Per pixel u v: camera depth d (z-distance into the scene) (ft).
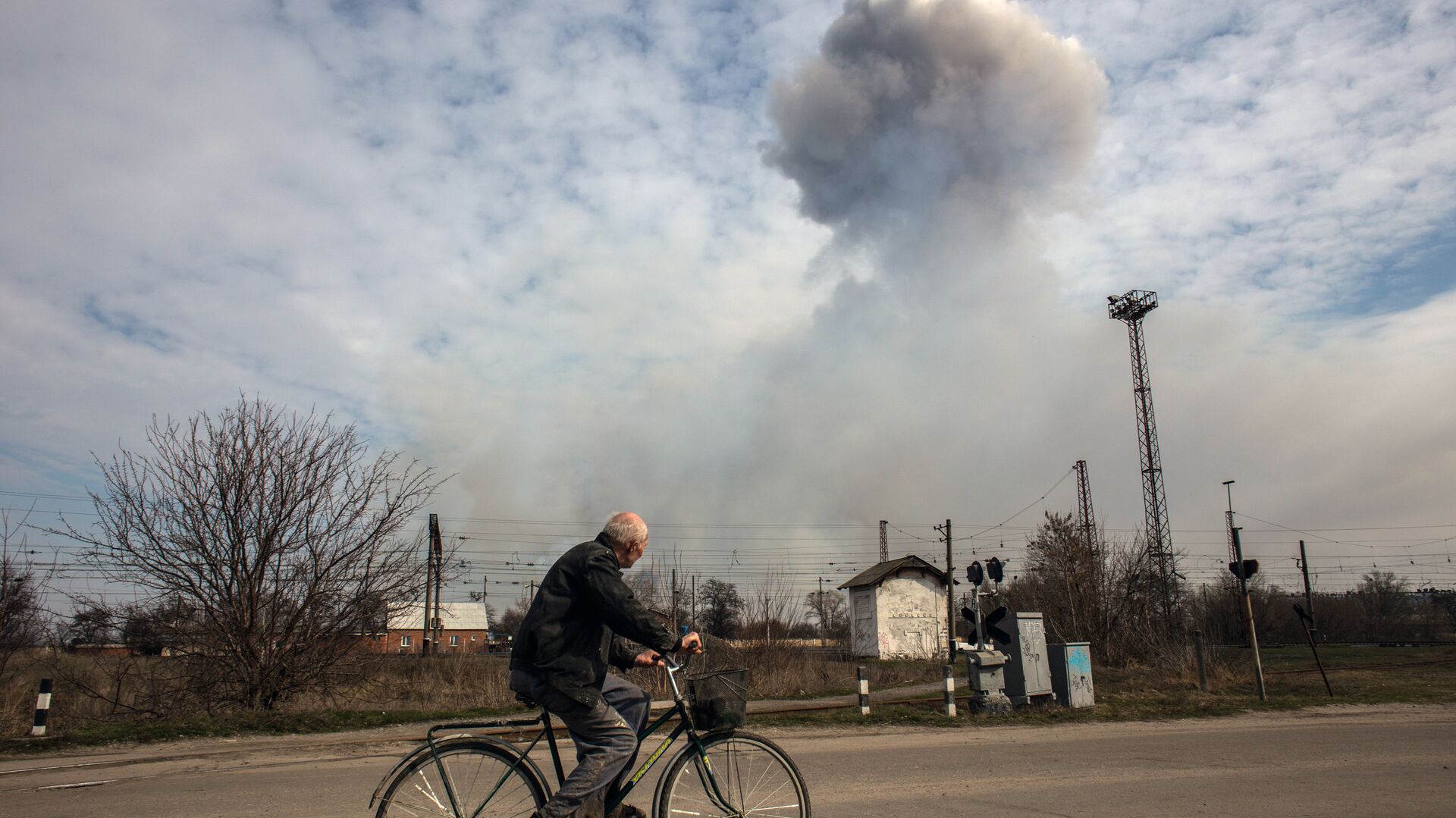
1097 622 79.41
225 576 46.09
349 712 41.63
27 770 28.14
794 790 15.28
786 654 62.80
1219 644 73.77
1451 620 184.44
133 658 46.44
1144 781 24.82
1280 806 21.33
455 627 150.92
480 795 14.07
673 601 60.18
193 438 46.14
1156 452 155.43
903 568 138.31
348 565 47.96
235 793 23.50
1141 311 159.94
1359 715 43.57
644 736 14.52
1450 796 22.59
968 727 39.63
